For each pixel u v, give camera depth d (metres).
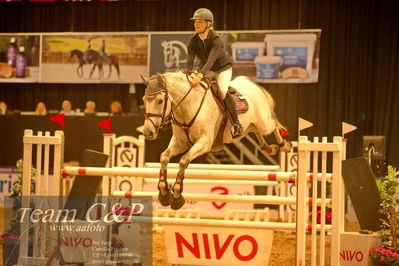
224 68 6.20
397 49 12.49
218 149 6.39
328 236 9.46
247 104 6.48
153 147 11.66
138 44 13.20
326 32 12.86
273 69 12.57
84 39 13.40
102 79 13.35
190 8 13.61
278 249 8.34
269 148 7.12
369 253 6.22
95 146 11.70
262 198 6.52
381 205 6.38
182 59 12.97
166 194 5.77
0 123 12.02
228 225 6.11
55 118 6.43
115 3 13.90
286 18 13.08
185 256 6.30
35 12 14.12
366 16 12.72
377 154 9.46
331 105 12.80
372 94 12.79
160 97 5.55
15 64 13.58
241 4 13.35
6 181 12.02
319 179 6.57
